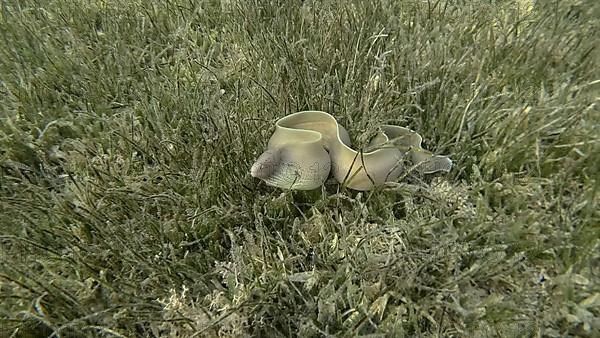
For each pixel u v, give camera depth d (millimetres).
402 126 561
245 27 697
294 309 413
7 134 563
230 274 430
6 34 698
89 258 449
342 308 419
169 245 445
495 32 679
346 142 498
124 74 629
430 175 514
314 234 469
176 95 594
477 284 432
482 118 539
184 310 411
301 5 741
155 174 504
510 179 490
